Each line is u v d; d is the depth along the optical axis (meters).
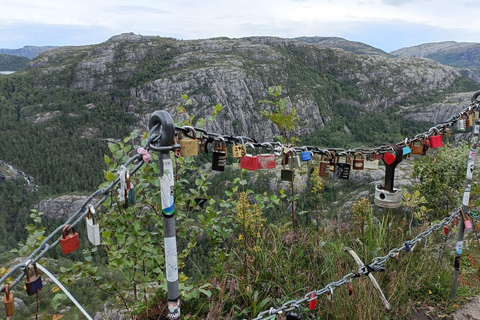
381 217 5.28
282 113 5.19
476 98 3.63
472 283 4.77
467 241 6.85
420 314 3.75
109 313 4.02
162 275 3.36
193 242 3.87
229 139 2.50
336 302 3.56
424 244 4.79
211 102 190.88
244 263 4.01
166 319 3.51
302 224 5.11
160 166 1.67
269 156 2.72
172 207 1.71
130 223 3.53
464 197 3.82
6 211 126.06
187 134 1.92
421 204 8.34
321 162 3.14
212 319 3.25
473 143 3.74
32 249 3.34
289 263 4.18
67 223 1.73
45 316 3.30
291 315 2.46
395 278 3.97
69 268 3.44
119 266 3.35
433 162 8.70
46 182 145.25
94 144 179.25
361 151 3.11
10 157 159.00
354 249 4.46
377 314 3.47
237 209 4.16
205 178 3.99
